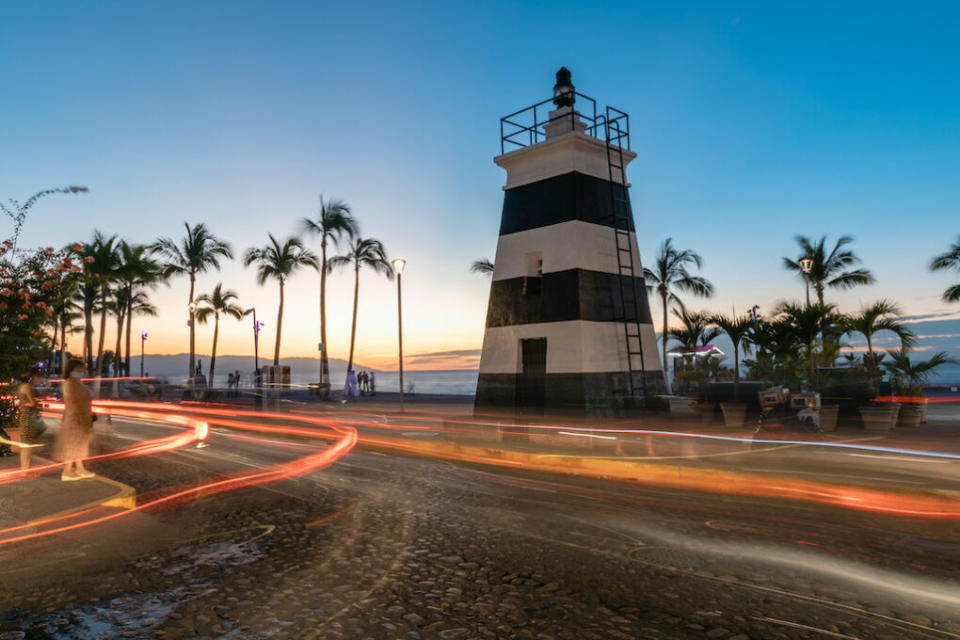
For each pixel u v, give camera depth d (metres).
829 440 13.48
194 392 39.25
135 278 50.94
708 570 5.66
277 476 11.27
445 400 40.06
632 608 4.79
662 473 10.81
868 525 7.24
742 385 15.98
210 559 6.18
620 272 16.64
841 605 4.78
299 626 4.52
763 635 4.26
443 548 6.52
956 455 11.37
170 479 10.94
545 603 4.93
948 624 4.41
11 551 6.46
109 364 84.12
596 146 16.80
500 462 13.15
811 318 17.48
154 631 4.45
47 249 12.62
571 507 8.48
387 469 12.15
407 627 4.48
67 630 4.47
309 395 45.66
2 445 12.45
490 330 17.73
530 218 17.11
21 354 12.23
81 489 9.10
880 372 17.09
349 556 6.26
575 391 15.30
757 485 9.74
